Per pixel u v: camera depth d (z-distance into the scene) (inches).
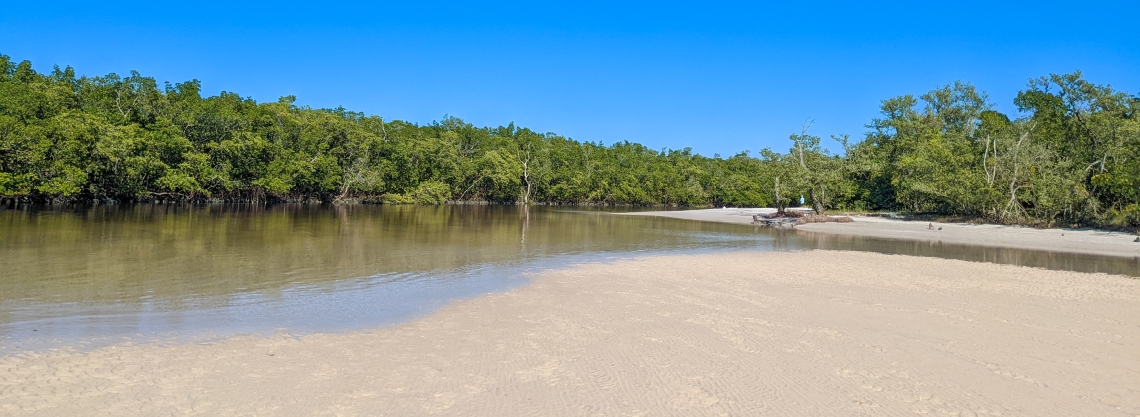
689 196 4315.9
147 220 1258.0
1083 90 1534.2
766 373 290.4
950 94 2372.0
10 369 274.8
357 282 561.9
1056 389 276.2
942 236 1282.0
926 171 1850.4
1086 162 1535.4
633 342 343.9
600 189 4025.6
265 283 543.8
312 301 465.1
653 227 1539.1
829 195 1899.6
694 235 1283.2
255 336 350.6
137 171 1839.3
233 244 852.0
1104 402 261.0
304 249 817.5
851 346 342.6
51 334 343.9
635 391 262.7
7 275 545.3
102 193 1854.1
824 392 265.6
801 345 342.6
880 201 2198.6
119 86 2073.1
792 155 1855.3
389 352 318.7
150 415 224.1
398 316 412.8
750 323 397.4
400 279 585.0
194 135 2204.7
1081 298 516.1
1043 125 1782.7
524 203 3710.6
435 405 242.1
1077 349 346.6
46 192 1604.3
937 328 393.4
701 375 285.7
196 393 248.1
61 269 587.2
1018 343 358.0
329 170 2615.7
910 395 263.9
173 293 482.6
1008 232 1348.4
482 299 480.1
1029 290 554.9
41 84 1895.9
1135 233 1268.5
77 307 420.5
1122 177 1279.5
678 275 628.4
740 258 807.7
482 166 3462.1
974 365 310.7
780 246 1039.6
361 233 1102.4
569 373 285.7
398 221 1510.8
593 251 892.0
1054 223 1465.3
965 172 1669.5
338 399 245.8
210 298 467.2
